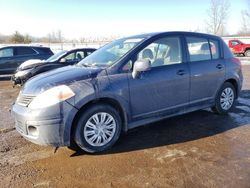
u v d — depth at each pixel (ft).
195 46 17.16
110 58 14.87
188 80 16.20
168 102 15.56
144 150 13.70
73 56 33.88
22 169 12.21
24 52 43.98
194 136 15.35
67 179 11.28
